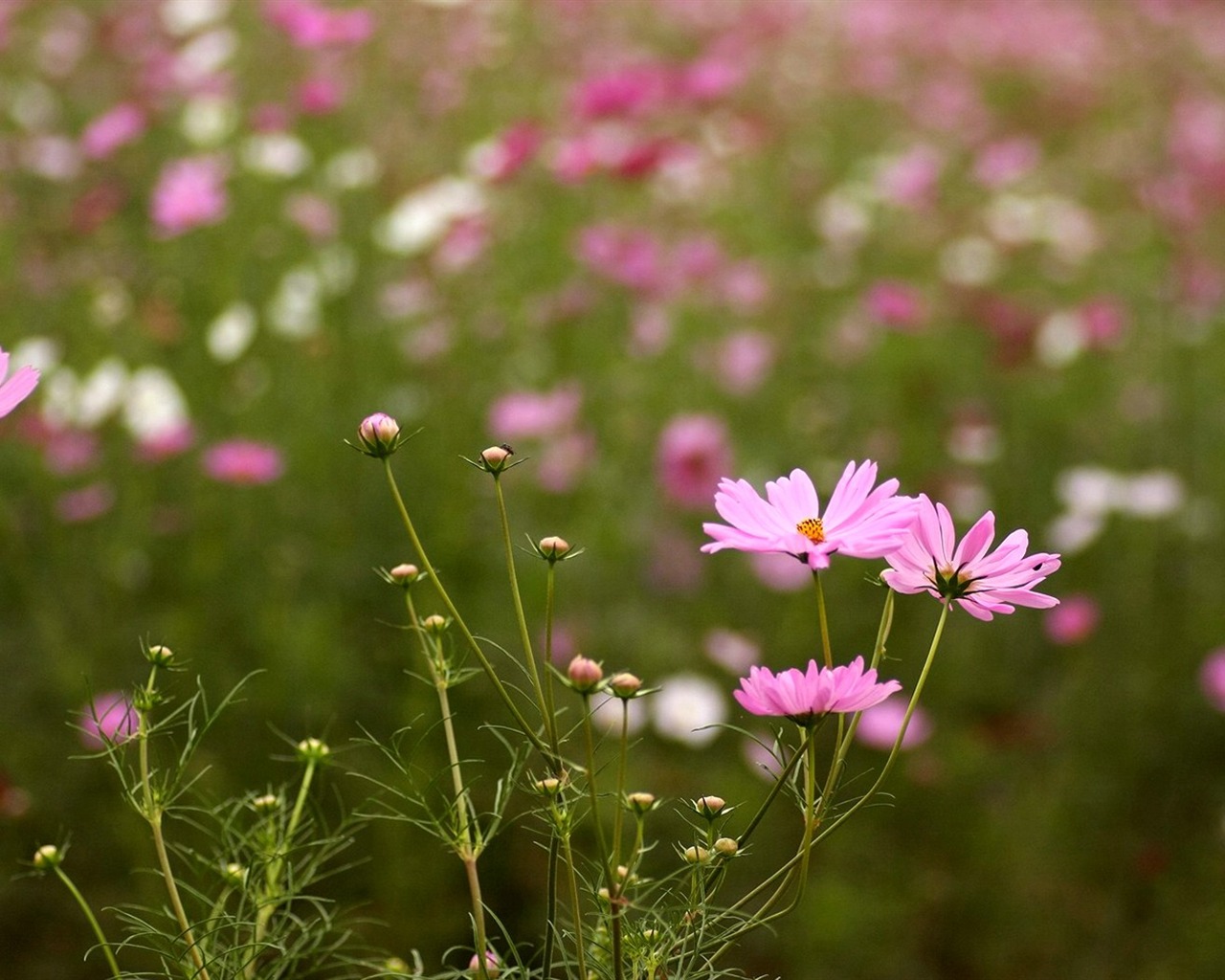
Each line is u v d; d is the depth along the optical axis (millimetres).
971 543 1837
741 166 6391
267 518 3873
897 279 5852
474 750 3268
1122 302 5930
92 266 4406
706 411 4949
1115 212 6758
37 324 4297
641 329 5008
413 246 4809
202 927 1904
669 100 6016
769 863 3260
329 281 4578
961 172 7102
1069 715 3883
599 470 4297
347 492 3924
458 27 6102
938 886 3379
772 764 3354
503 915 3029
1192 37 8562
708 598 4129
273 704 3271
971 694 3961
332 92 4883
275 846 1928
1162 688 3902
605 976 1848
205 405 4191
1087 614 3852
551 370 4719
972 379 5281
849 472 1851
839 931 3164
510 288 4941
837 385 5223
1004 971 3293
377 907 2980
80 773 3150
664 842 3111
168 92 5367
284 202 4871
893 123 7527
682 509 4457
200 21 5758
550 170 5438
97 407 3932
